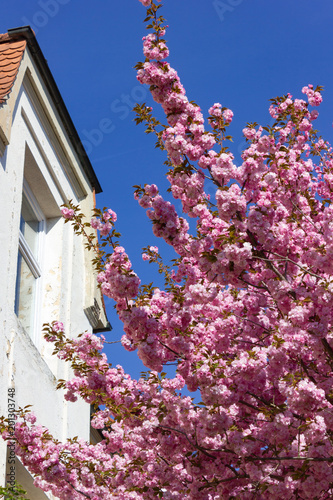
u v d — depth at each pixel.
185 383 5.29
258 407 5.38
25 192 9.34
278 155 6.04
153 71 5.31
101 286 5.52
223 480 5.13
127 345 5.81
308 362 5.66
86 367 5.72
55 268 9.52
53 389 8.27
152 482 5.66
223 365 5.23
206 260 5.23
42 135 9.48
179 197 5.70
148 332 5.37
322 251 5.43
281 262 5.65
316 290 5.12
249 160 5.33
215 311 5.89
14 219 7.76
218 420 4.99
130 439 5.97
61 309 9.28
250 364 4.94
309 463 4.82
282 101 6.95
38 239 9.61
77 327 9.77
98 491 5.82
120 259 5.32
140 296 5.42
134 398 5.66
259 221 5.14
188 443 5.41
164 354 5.51
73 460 5.88
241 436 5.02
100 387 5.73
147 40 5.43
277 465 4.95
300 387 4.62
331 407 4.84
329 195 7.09
